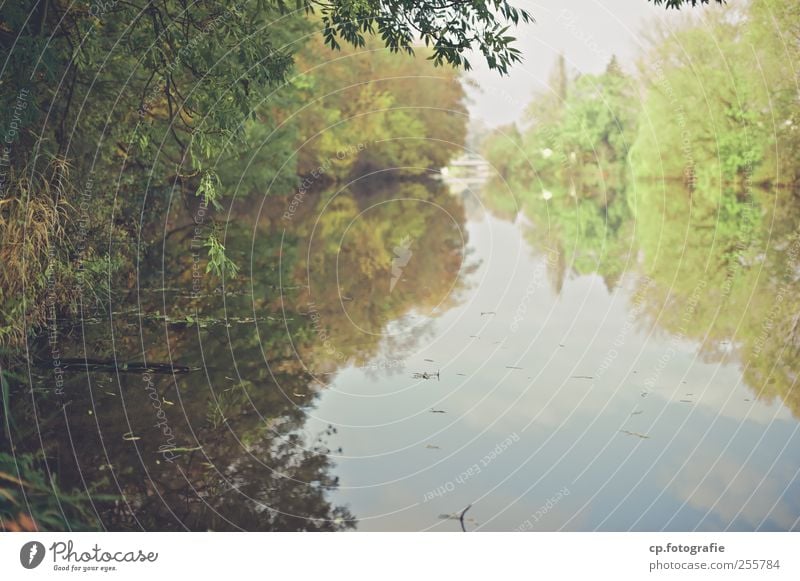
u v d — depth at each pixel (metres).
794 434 5.65
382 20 7.71
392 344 8.15
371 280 12.00
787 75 25.52
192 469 4.90
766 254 14.46
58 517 4.27
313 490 4.70
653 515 4.51
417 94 35.31
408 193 30.64
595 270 13.07
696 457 5.24
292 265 13.02
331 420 5.85
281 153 19.28
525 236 18.31
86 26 7.61
